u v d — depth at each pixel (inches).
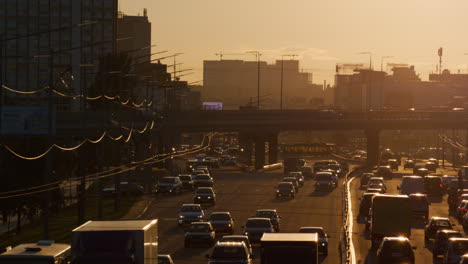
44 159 7549.2
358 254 5531.5
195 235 5885.8
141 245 3004.4
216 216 6614.2
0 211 7568.9
